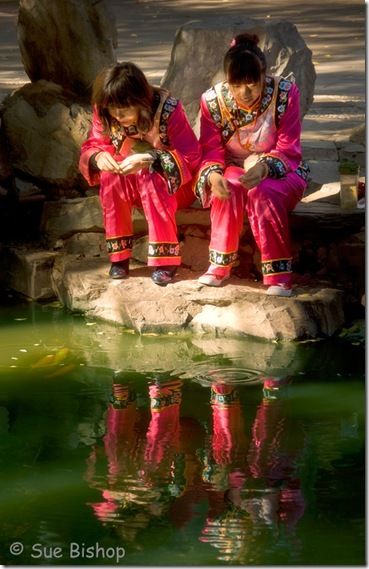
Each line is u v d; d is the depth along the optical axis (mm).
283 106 7520
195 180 7707
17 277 8586
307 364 7105
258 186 7418
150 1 19156
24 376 6977
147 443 6051
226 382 6836
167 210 7680
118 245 7906
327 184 8531
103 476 5695
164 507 5371
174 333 7699
